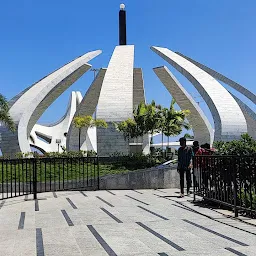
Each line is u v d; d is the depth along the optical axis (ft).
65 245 18.71
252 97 95.76
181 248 17.80
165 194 40.57
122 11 118.73
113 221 24.81
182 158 37.73
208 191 31.99
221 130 85.51
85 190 45.85
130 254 16.90
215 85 92.63
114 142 85.66
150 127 82.12
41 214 28.37
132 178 46.80
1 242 19.77
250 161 25.64
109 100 88.89
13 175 51.88
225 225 23.20
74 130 118.93
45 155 87.15
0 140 89.92
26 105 90.79
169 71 106.01
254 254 16.61
